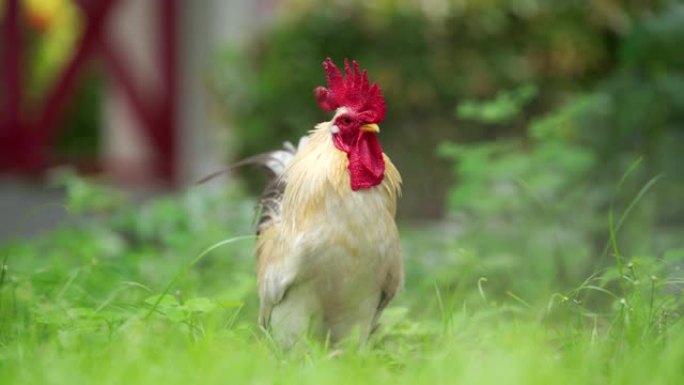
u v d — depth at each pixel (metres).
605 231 13.76
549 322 9.26
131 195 20.83
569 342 7.61
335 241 7.38
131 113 21.58
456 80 17.48
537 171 13.73
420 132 17.73
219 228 13.18
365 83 7.52
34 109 22.12
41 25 24.64
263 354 7.28
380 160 7.51
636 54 16.56
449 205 14.15
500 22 17.48
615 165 15.56
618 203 14.80
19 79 21.23
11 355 7.14
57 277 9.36
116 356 6.85
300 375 6.72
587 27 17.77
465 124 17.67
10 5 21.17
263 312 8.00
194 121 21.61
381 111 7.47
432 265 12.88
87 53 21.16
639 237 13.19
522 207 13.77
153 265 11.60
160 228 13.37
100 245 12.79
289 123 17.94
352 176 7.39
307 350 7.53
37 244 13.02
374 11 17.50
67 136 26.69
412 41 17.44
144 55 21.86
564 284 11.58
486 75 17.45
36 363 6.66
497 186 13.97
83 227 13.83
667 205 14.75
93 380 6.35
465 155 13.80
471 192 13.52
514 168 13.50
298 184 7.57
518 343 7.56
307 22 17.83
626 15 17.62
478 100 17.62
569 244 13.17
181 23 21.67
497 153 16.58
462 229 14.38
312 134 7.93
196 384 6.32
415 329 8.69
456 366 6.81
